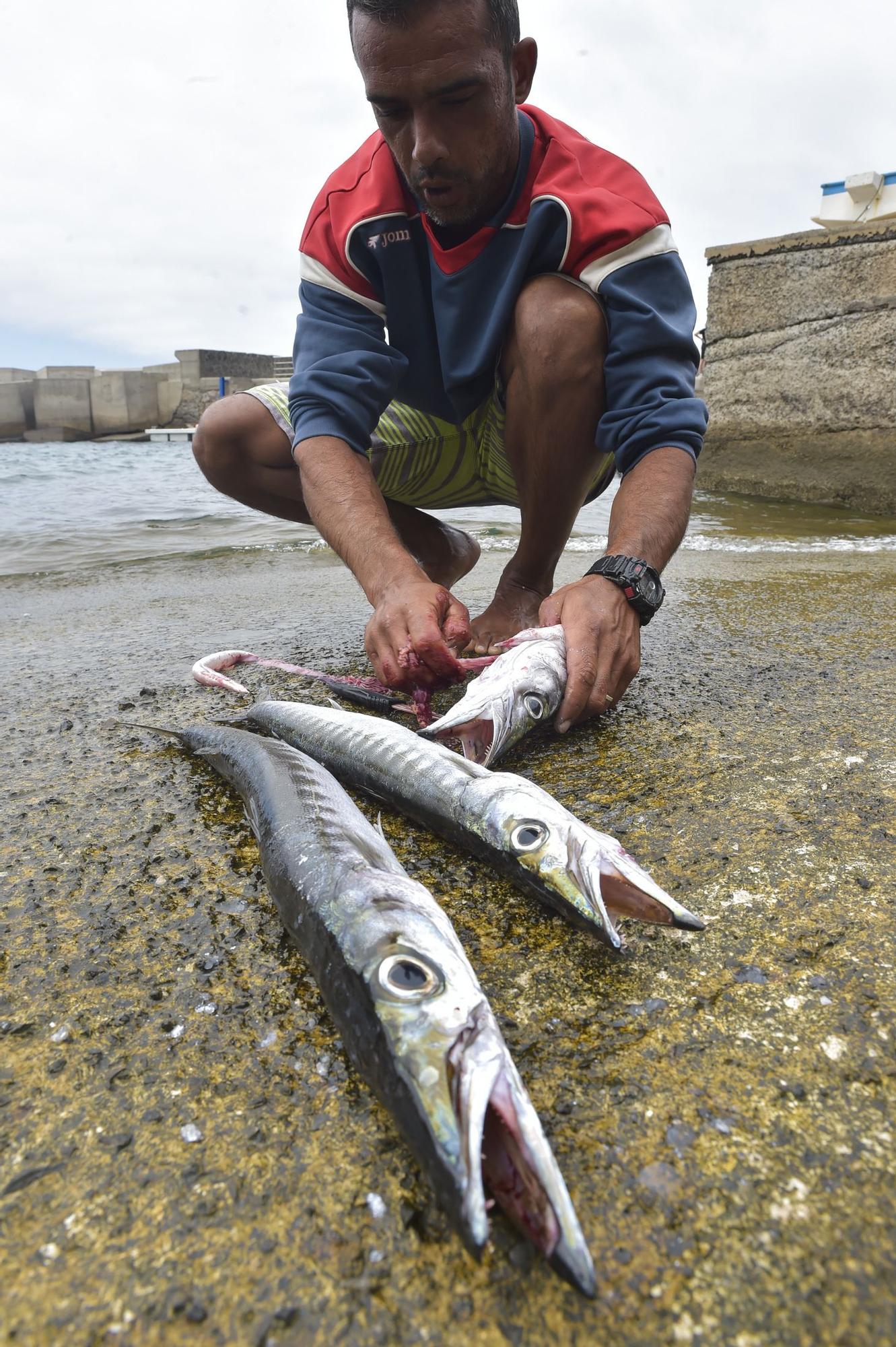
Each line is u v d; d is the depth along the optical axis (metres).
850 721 0.88
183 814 0.78
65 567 2.37
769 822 0.69
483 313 1.08
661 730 0.88
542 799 0.65
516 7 0.94
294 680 1.13
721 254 3.67
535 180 1.02
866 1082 0.44
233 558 2.40
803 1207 0.38
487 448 1.30
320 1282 0.37
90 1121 0.45
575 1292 0.36
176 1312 0.36
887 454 3.32
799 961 0.53
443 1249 0.38
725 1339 0.34
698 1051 0.47
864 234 3.28
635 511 0.93
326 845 0.60
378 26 0.86
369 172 1.08
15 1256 0.39
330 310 1.11
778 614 1.36
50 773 0.87
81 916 0.63
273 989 0.54
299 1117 0.45
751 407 3.72
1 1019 0.53
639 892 0.55
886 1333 0.33
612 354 1.00
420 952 0.46
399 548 0.94
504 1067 0.41
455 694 1.04
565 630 0.86
